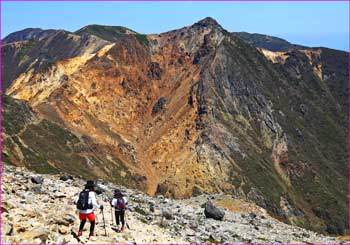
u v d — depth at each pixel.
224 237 31.03
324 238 41.44
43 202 23.84
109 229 21.92
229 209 49.47
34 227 17.30
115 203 22.59
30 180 30.41
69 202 25.78
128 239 20.91
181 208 40.19
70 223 20.02
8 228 16.12
